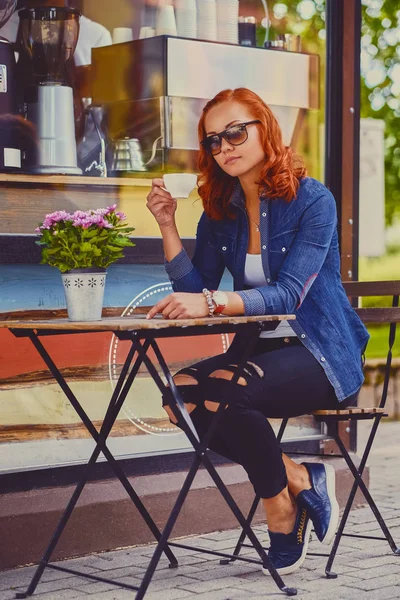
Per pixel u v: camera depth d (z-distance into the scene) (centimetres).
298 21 525
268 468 367
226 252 397
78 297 361
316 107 526
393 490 571
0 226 439
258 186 378
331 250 388
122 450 460
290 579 382
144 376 468
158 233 484
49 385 439
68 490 430
